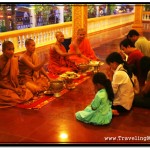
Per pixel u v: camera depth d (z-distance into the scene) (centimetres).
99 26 1123
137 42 491
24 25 805
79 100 421
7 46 409
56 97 433
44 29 775
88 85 491
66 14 895
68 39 738
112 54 376
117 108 370
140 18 1160
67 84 472
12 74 417
